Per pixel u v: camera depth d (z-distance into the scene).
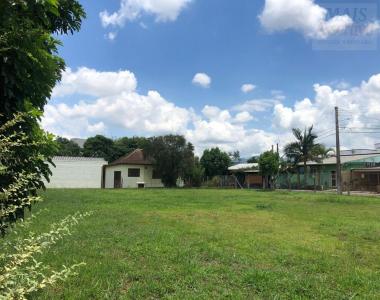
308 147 43.34
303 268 6.23
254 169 48.38
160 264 6.09
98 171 41.72
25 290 2.31
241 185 49.16
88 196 21.47
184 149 41.88
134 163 43.56
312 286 5.21
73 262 5.87
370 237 9.35
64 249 6.83
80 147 65.50
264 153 41.38
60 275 2.62
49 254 6.29
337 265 6.46
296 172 46.38
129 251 7.00
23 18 3.08
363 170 39.47
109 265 5.86
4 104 3.16
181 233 9.20
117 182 44.91
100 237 8.25
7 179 3.17
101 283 4.95
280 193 30.66
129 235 8.55
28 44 3.05
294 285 5.20
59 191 26.89
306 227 11.02
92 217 11.82
